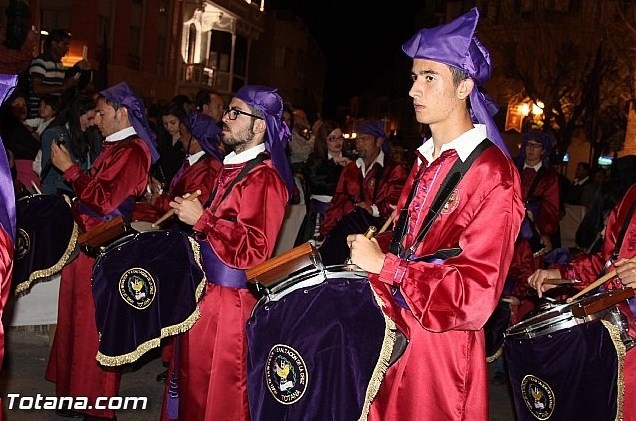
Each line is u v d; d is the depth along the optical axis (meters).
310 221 7.95
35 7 20.89
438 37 2.91
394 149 13.47
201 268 3.86
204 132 5.58
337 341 2.77
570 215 12.47
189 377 3.93
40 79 8.58
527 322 3.49
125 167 4.61
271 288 2.93
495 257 2.83
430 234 2.98
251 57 40.84
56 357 4.82
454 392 2.97
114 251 3.92
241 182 3.86
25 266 4.49
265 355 2.89
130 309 3.85
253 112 3.89
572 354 3.39
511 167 2.93
